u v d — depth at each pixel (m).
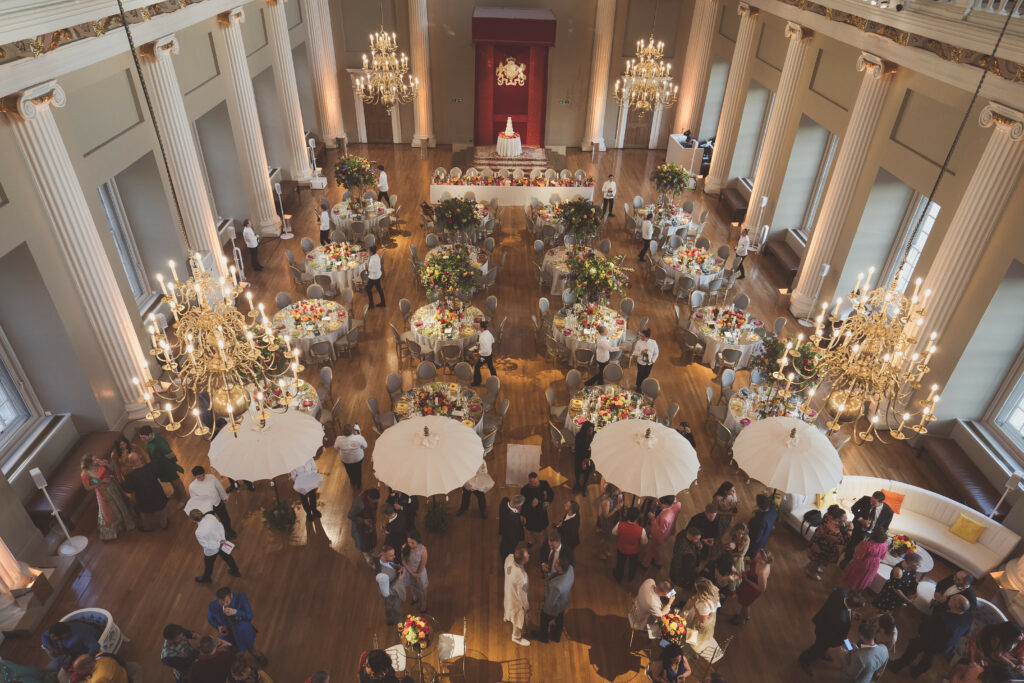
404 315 12.38
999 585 8.03
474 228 15.30
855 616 7.95
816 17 13.38
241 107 15.02
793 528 8.95
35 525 8.28
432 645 7.29
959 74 9.11
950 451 9.84
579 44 21.56
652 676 6.35
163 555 8.33
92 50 8.74
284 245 16.22
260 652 7.15
